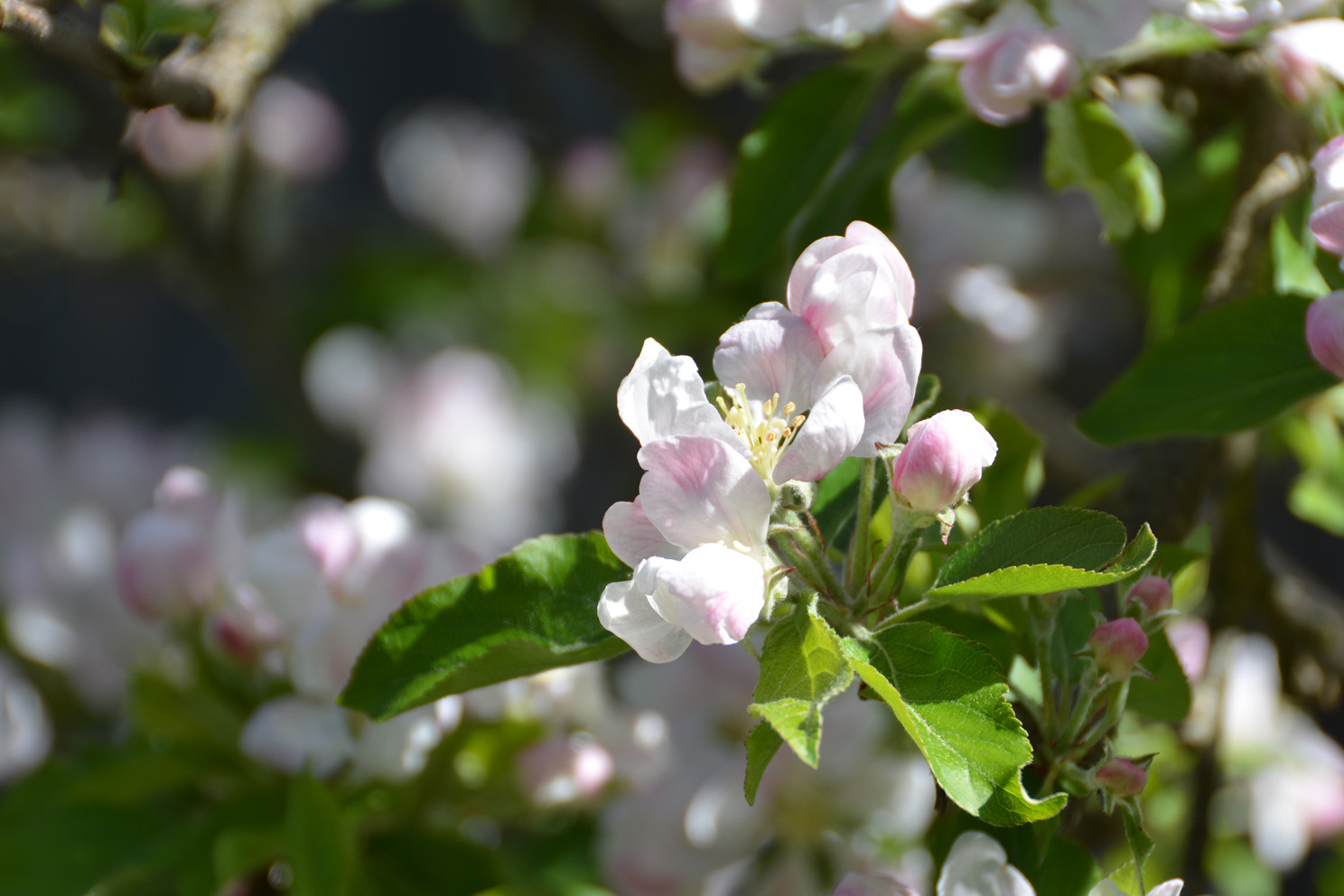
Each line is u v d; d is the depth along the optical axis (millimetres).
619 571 575
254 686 674
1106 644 564
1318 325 576
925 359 994
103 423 1044
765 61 690
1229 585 679
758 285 993
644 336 1151
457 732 660
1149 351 616
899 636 555
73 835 665
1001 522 559
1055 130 645
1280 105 659
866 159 682
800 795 664
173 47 706
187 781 669
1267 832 764
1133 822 562
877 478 589
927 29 654
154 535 675
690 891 670
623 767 681
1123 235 647
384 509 672
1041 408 1053
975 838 575
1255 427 607
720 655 678
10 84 1106
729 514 548
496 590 576
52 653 763
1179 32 642
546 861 733
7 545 919
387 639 575
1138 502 638
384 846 661
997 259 972
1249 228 648
